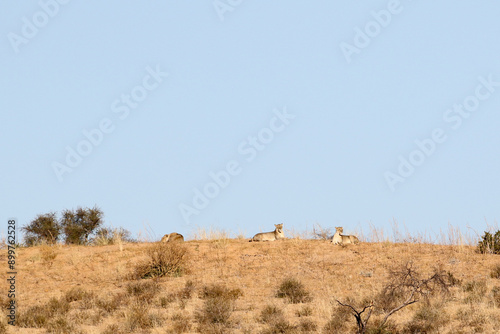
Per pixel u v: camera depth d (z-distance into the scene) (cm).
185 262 8400
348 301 6444
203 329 5719
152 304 6806
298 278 7706
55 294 7569
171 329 5731
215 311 6069
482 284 6844
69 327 5950
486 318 5612
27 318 6319
